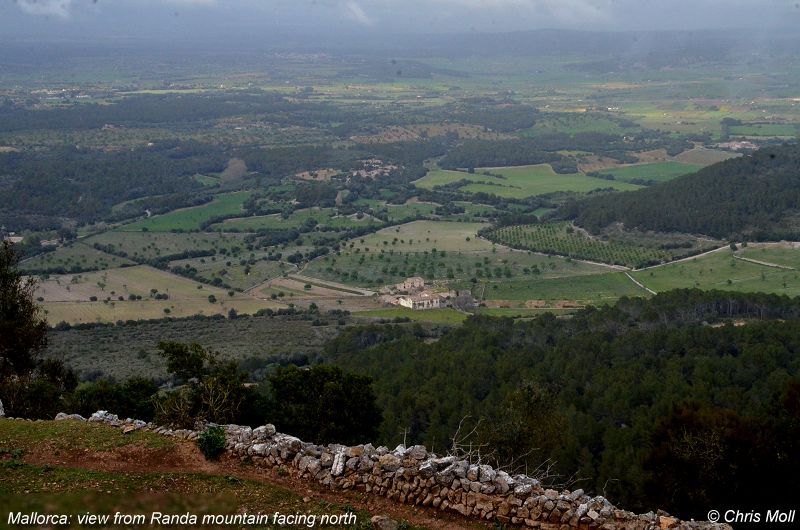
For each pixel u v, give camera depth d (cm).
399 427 4353
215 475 2250
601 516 2059
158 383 6550
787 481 2842
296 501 2130
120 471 2266
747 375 5134
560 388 5328
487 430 3462
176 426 2695
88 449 2370
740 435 2902
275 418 3412
